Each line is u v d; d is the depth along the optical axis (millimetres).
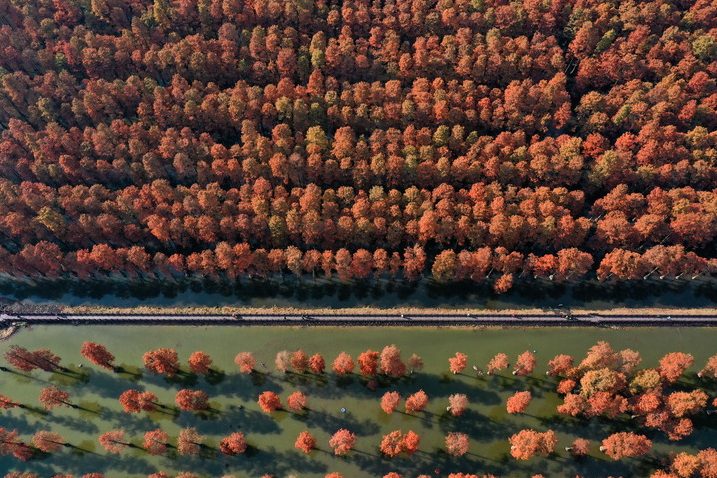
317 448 138250
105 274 174000
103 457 139250
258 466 136625
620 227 154750
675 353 136375
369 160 175500
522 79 194875
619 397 130750
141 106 182875
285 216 166000
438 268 156875
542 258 155875
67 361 154375
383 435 139750
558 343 153625
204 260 158375
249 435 140750
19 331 160625
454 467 134875
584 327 157000
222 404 145875
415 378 148125
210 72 198750
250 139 178000
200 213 167125
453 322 158750
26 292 171500
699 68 185625
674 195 160125
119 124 180750
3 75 184000
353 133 179375
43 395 135875
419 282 169000
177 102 189125
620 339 154250
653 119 174875
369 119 185625
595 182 170125
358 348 154375
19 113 191750
